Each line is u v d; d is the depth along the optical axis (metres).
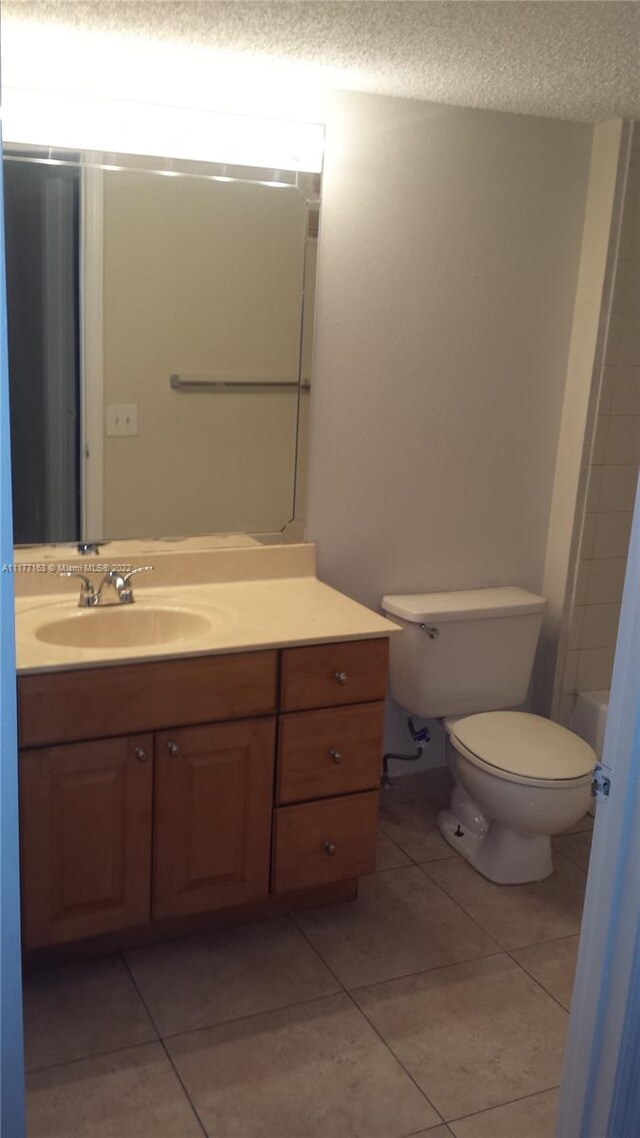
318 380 2.75
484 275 2.90
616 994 1.44
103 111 2.33
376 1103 2.02
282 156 2.54
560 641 3.25
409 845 3.02
